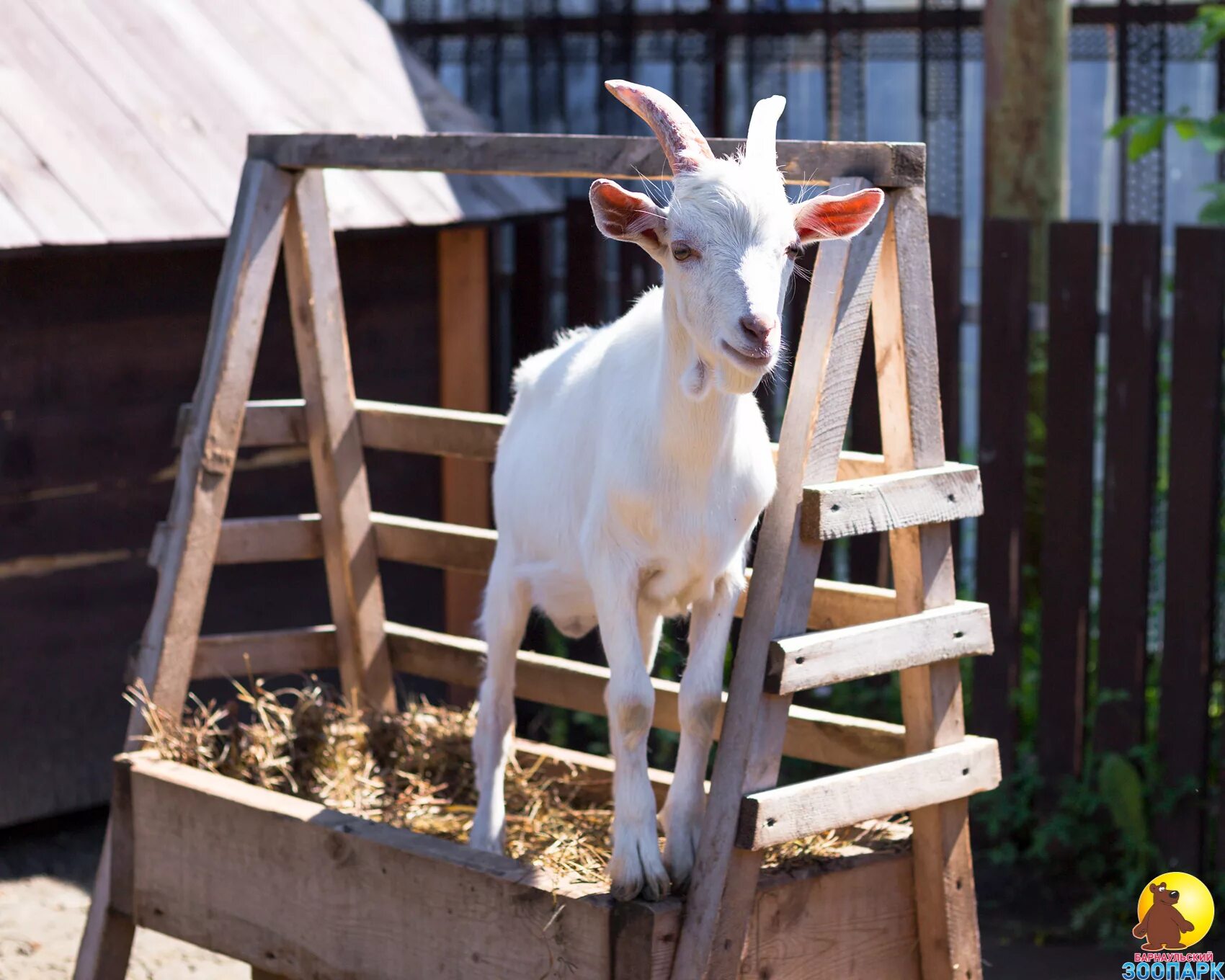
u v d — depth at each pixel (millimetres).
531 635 6242
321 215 4055
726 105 6809
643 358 2963
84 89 5086
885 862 3164
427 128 5969
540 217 5883
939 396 3072
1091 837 4941
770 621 2799
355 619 4250
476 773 3818
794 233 2637
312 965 3262
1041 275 5578
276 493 5500
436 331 5895
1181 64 6637
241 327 3793
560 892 2846
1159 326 4781
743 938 2828
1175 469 4773
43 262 4855
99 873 3711
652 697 2908
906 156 2920
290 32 6004
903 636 2984
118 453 5105
